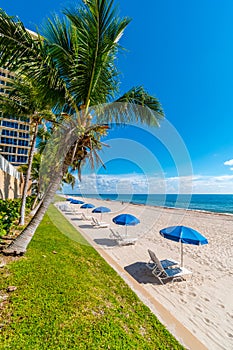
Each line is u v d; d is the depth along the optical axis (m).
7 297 3.04
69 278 4.07
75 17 4.14
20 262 4.33
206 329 3.49
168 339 3.02
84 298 3.45
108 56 4.88
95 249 7.64
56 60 4.62
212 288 5.18
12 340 2.27
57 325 2.65
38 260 4.66
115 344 2.54
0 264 4.07
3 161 12.55
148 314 3.67
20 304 2.92
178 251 8.56
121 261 6.86
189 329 3.44
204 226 15.66
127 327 3.05
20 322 2.58
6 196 13.39
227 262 7.34
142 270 6.16
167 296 4.66
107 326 2.87
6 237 6.20
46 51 4.32
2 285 3.33
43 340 2.36
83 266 5.16
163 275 5.79
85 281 4.19
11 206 8.06
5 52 4.05
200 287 5.22
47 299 3.18
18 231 7.35
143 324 3.28
